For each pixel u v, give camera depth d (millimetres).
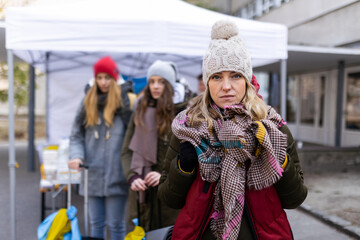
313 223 3602
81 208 4227
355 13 6285
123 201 2572
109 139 2480
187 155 1128
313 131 9688
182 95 2447
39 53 4602
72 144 2496
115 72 2529
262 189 1102
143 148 2260
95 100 2461
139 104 2348
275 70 8102
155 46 2775
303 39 8117
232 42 1139
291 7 8609
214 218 1121
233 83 1129
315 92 9617
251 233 1116
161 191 1283
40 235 2193
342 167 6145
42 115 15766
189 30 2834
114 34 2736
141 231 1994
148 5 3059
